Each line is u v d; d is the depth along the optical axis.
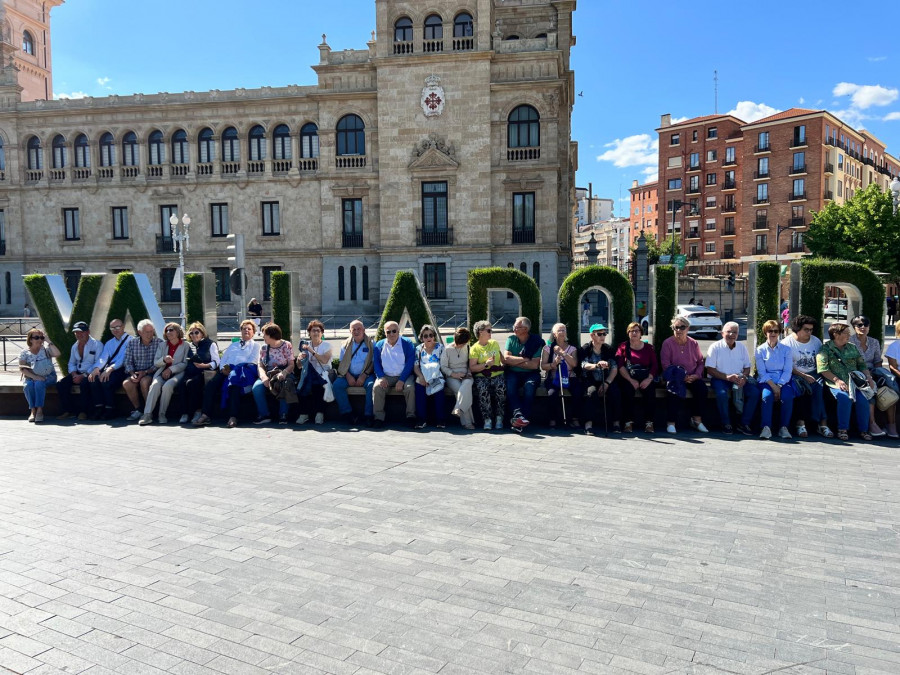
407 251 40.47
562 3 43.06
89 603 4.36
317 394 10.92
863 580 4.70
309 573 4.81
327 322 42.06
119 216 45.03
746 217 81.88
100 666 3.63
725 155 85.44
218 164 43.53
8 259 45.44
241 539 5.48
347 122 42.03
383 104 40.03
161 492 6.82
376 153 41.59
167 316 44.66
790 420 10.02
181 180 43.84
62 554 5.18
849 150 81.38
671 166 91.44
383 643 3.85
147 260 44.56
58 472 7.66
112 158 44.75
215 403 11.73
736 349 9.90
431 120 39.69
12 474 7.57
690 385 10.05
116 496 6.69
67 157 44.72
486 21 38.47
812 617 4.17
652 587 4.58
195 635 3.96
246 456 8.50
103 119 44.25
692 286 48.25
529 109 39.66
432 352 10.44
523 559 5.05
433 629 4.01
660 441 9.32
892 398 9.20
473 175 39.53
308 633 3.97
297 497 6.63
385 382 10.45
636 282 35.62
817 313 10.32
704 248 88.31
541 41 38.91
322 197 42.31
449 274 40.09
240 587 4.59
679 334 10.04
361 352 10.88
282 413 10.99
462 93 39.28
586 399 10.02
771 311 10.29
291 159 43.09
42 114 44.41
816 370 9.74
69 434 10.16
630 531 5.64
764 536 5.53
